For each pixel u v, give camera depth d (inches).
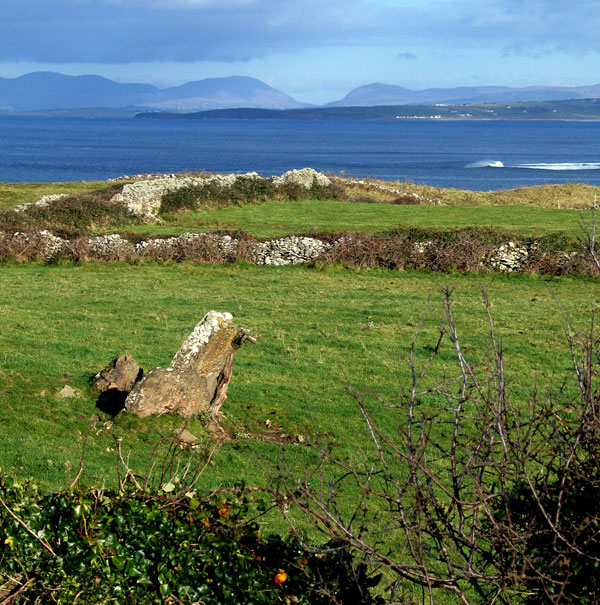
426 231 1540.4
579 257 1392.7
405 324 1019.3
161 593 272.5
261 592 265.9
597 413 218.2
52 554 283.7
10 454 519.8
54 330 904.3
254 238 1573.6
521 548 236.1
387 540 422.3
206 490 478.6
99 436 572.4
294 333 953.5
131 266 1488.7
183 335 917.2
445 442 490.3
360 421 645.3
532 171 6550.2
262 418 651.5
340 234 1542.8
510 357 850.1
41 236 1528.1
